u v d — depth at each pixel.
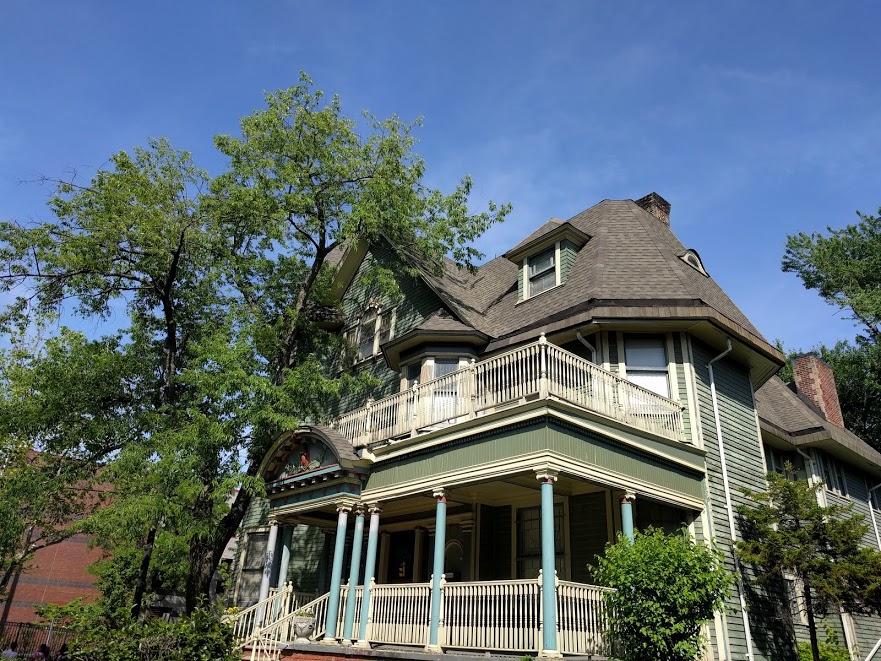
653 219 19.81
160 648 10.62
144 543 17.95
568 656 9.15
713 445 13.80
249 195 16.78
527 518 13.95
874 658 18.03
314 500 14.78
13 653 22.64
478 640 10.08
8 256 16.58
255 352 16.95
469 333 16.17
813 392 24.67
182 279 19.73
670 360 14.04
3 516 19.19
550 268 17.05
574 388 11.26
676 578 8.64
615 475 11.16
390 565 17.08
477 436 11.54
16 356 22.48
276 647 13.16
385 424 14.32
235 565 22.33
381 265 21.64
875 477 23.42
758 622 12.86
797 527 13.24
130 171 16.98
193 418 16.52
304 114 17.77
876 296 34.03
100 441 18.20
